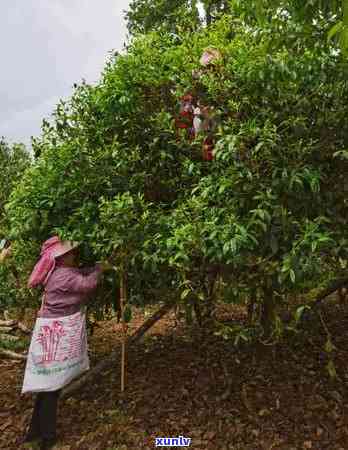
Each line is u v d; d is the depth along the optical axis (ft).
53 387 11.98
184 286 11.99
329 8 9.42
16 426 13.52
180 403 13.50
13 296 18.61
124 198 11.38
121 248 11.85
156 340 19.25
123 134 13.16
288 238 10.78
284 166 10.71
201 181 11.45
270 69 11.16
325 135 11.44
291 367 14.82
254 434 11.79
